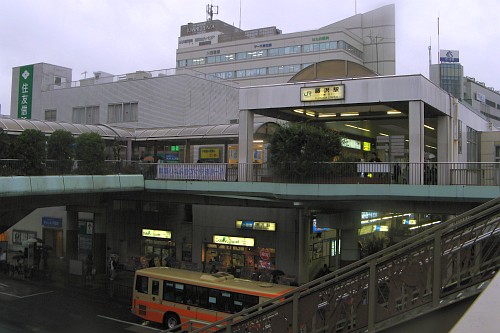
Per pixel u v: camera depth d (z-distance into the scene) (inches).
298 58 3253.0
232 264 1086.4
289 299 265.9
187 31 4224.9
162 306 759.1
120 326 770.8
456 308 186.7
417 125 765.3
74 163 903.1
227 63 3521.2
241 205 1005.8
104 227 1220.5
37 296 970.1
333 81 838.5
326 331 241.9
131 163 1011.3
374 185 736.3
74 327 755.4
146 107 1531.7
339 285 238.8
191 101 1498.5
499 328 107.2
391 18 3540.8
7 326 748.0
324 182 759.1
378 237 1156.5
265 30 3700.8
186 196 1059.9
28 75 1873.8
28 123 1017.5
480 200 665.0
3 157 772.0
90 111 1657.2
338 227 914.7
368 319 214.7
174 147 1309.1
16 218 914.1
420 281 203.0
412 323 199.6
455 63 3917.3
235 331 309.3
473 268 195.5
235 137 1097.4
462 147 1061.1
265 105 900.6
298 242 999.0
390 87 787.4
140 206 1243.2
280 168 785.6
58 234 1429.6
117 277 1139.3
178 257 1173.7
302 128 778.8
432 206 770.2
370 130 1184.2
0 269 1219.2
